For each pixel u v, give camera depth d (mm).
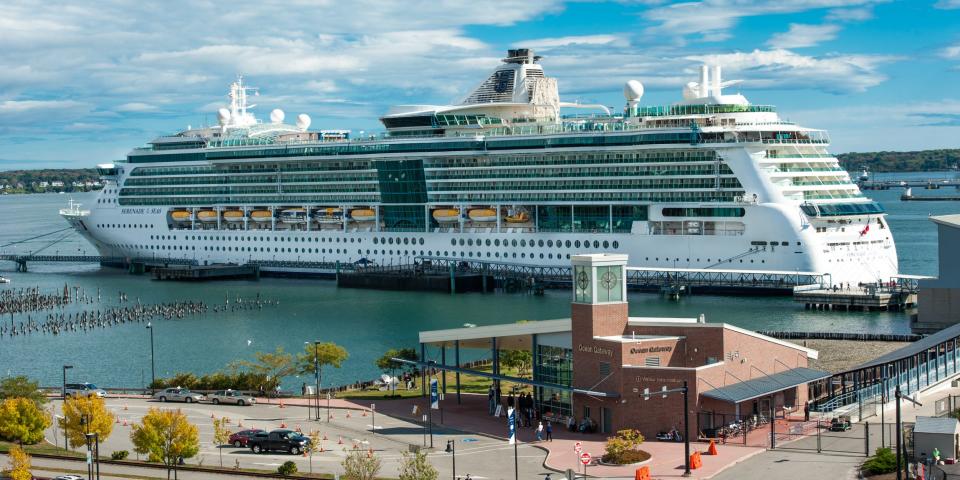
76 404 108375
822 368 134375
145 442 98688
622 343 106625
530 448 103625
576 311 111250
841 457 92312
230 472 98188
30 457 104438
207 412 127000
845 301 193625
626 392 106188
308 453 105250
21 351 183125
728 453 96375
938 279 157125
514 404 120938
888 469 85062
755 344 111062
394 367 145750
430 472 87625
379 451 105062
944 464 85188
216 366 165750
